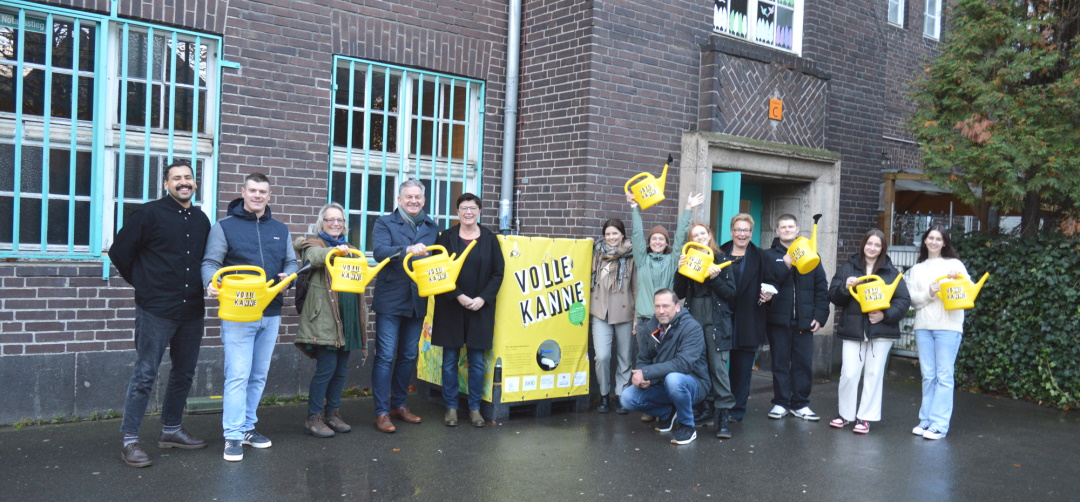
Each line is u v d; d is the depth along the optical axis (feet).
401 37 23.36
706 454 17.97
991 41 25.12
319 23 21.94
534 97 25.00
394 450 17.40
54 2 18.53
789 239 21.74
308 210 21.98
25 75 18.61
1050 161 22.84
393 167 23.99
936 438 19.92
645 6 24.17
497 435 19.06
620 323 21.57
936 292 19.97
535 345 20.76
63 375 18.63
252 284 15.46
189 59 20.51
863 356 20.67
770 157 26.25
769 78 26.43
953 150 24.56
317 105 22.02
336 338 17.70
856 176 29.73
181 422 17.17
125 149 19.79
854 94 29.48
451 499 14.40
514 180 25.67
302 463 16.21
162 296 15.43
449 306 19.33
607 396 21.88
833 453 18.40
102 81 19.21
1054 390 24.20
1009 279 25.41
